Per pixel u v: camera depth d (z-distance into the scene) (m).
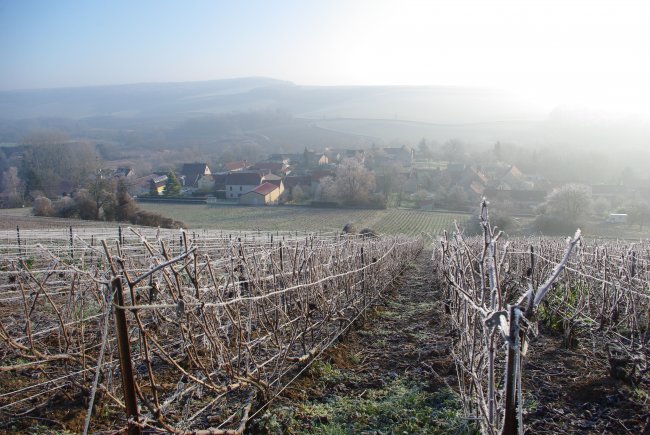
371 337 7.89
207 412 4.73
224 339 5.24
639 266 8.40
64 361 4.91
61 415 4.70
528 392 5.27
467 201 56.72
